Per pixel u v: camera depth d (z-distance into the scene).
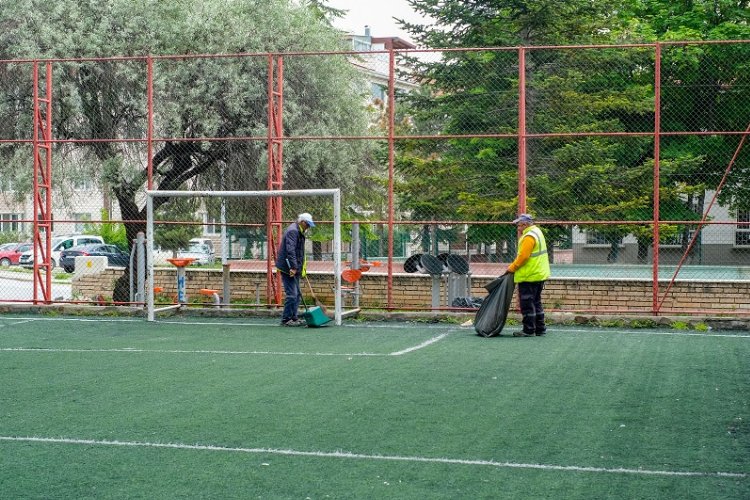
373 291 20.77
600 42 30.72
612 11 33.22
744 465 6.77
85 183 22.14
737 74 27.14
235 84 21.55
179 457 7.03
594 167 23.14
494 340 14.34
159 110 21.52
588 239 33.28
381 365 11.68
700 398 9.37
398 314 17.16
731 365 11.61
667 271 25.03
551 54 25.69
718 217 28.75
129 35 21.95
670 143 27.75
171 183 21.95
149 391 9.89
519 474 6.52
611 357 12.34
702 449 7.25
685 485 6.24
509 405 9.02
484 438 7.62
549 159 23.66
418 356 12.51
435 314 17.11
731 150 27.08
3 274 40.53
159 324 16.83
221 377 10.79
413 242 26.02
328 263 24.25
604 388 9.95
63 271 42.09
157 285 22.28
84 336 15.04
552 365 11.62
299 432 7.86
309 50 23.06
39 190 18.44
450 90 27.77
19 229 48.16
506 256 23.25
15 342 14.27
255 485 6.25
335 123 22.94
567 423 8.19
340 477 6.45
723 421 8.27
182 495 6.02
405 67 29.23
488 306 14.83
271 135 17.30
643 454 7.09
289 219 22.00
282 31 23.00
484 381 10.41
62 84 20.92
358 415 8.55
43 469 6.70
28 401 9.38
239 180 21.97
